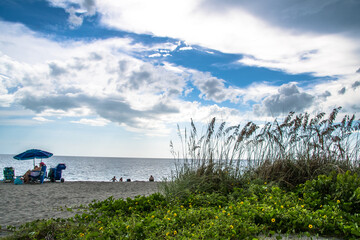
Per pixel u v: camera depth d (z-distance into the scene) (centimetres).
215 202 647
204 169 812
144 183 1482
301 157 793
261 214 485
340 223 431
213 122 838
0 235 484
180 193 702
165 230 449
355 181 571
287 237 414
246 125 809
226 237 419
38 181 1652
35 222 545
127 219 539
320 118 805
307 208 543
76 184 1445
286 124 816
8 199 896
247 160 830
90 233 453
